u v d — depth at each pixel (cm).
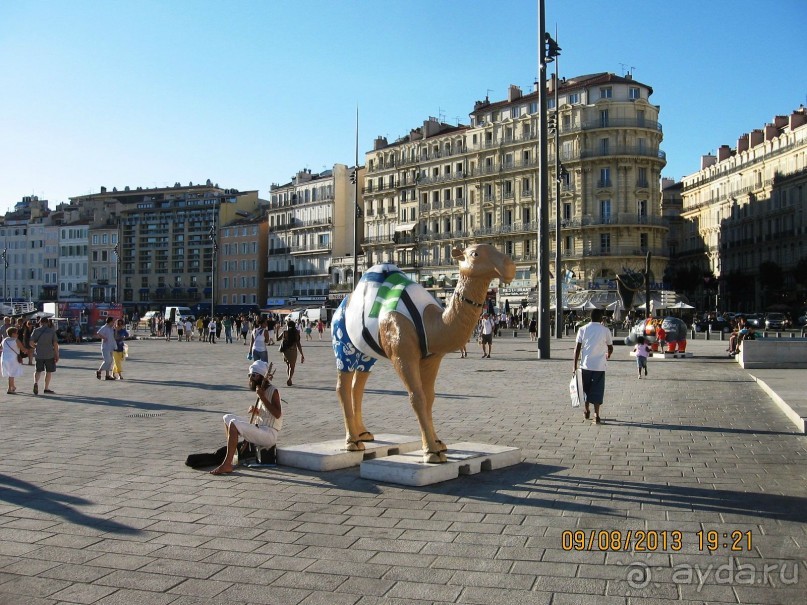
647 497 646
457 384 1712
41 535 556
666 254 7200
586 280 7050
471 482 711
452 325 727
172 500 655
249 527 572
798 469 758
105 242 11244
